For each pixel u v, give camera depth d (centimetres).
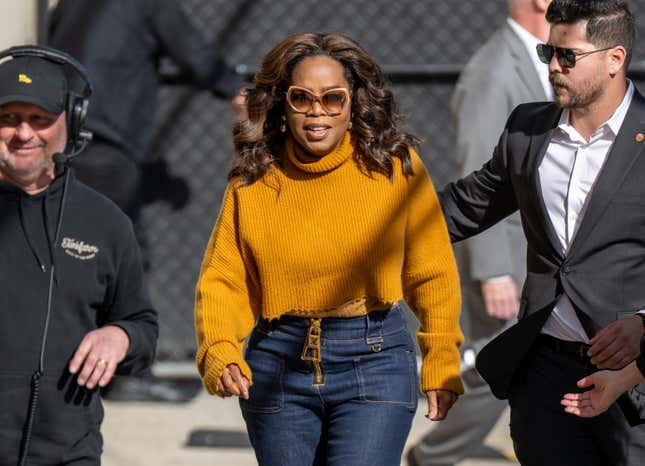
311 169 1112
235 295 1141
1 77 1070
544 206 1143
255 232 1120
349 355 1116
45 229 1072
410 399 1130
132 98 1936
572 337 1143
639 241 1114
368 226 1112
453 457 1697
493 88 1581
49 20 1955
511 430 1207
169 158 2230
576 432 1146
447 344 1147
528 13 1577
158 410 2053
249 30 2227
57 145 1092
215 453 1855
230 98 1991
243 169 1130
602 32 1100
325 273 1112
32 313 1059
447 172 2205
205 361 1119
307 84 1095
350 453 1103
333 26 2228
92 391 1077
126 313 1113
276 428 1131
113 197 1930
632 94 1138
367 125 1119
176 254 2252
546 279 1148
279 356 1129
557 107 1163
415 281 1155
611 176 1110
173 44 1942
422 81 2180
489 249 1588
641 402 1103
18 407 1050
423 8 2219
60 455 1062
